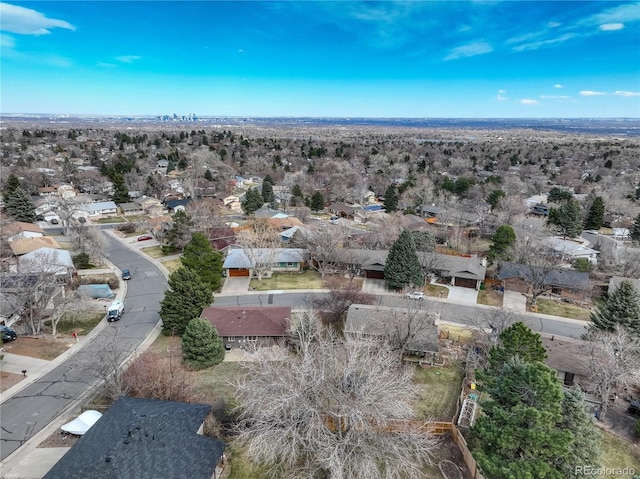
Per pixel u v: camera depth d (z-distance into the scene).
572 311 49.09
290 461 22.44
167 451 21.11
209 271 50.81
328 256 56.50
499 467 20.80
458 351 39.44
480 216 79.19
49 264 42.75
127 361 36.12
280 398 21.83
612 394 32.25
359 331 33.97
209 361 35.56
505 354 29.52
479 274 53.97
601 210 82.19
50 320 43.28
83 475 19.08
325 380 23.67
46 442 26.41
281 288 53.84
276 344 38.50
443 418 29.73
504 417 21.56
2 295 38.44
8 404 30.09
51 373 34.12
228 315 40.34
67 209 72.81
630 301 37.91
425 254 57.56
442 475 24.23
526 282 53.06
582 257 62.00
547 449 20.81
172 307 40.78
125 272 56.06
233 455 25.09
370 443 22.33
